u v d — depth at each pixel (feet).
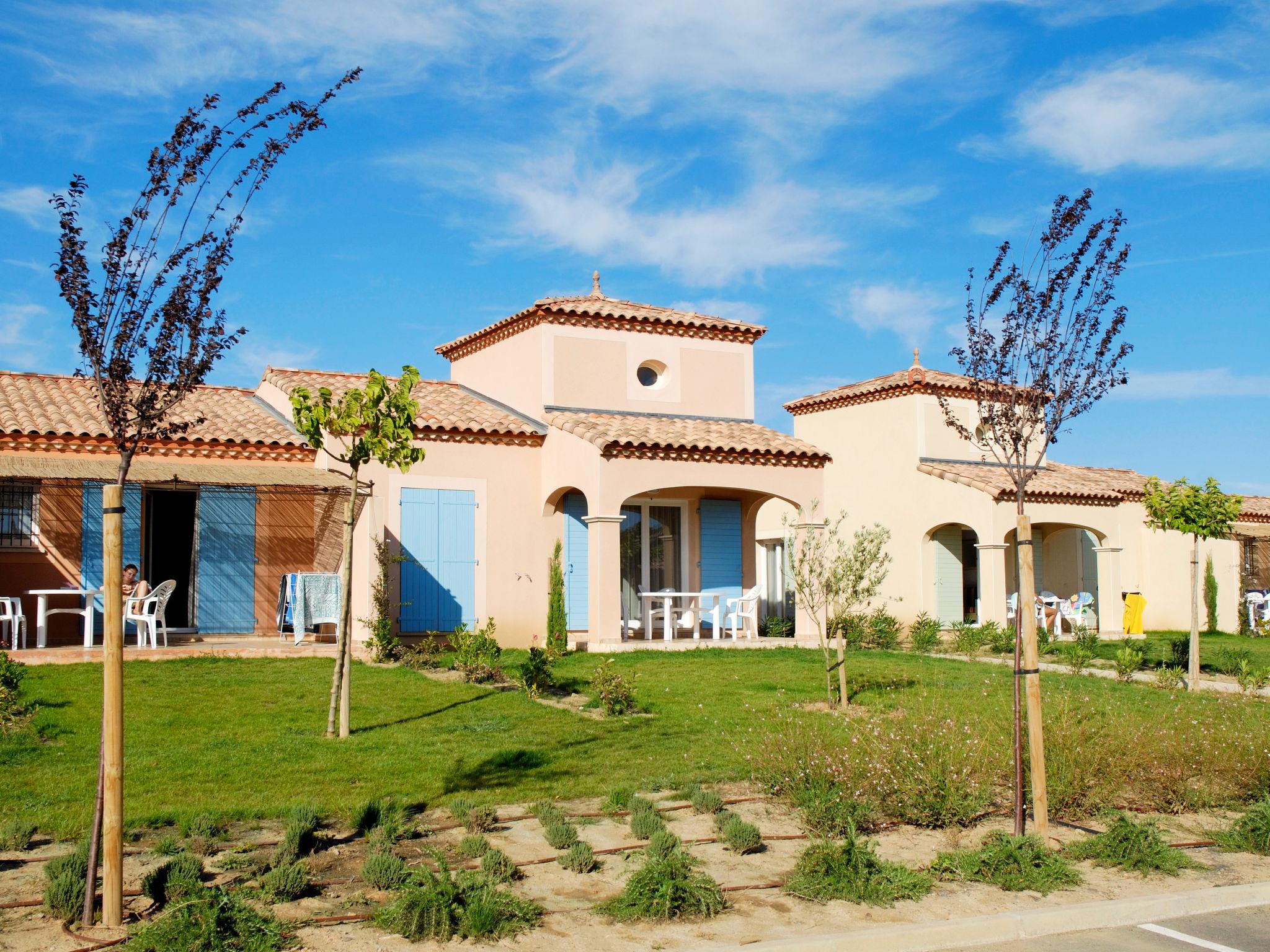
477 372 82.99
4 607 59.72
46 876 23.08
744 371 82.02
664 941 21.72
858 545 50.03
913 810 31.09
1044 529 108.27
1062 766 32.89
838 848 25.54
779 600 92.32
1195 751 36.06
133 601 56.90
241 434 66.18
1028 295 31.09
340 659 38.78
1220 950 22.45
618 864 26.40
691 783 33.65
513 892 24.27
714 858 27.40
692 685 52.70
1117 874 27.48
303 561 67.87
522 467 71.92
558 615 68.18
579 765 35.37
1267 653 80.59
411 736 38.88
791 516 90.33
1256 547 117.50
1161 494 63.31
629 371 77.30
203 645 59.26
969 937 22.88
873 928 22.53
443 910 21.57
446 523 68.64
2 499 60.80
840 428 101.86
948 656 72.18
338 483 63.16
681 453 69.21
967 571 99.60
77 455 60.95
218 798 29.94
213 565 65.67
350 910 22.62
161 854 25.62
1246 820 30.53
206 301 24.41
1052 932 23.68
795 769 32.71
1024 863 26.18
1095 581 104.94
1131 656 61.36
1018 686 29.81
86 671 49.06
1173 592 106.42
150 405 23.73
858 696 50.31
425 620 67.26
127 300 23.63
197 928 19.89
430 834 28.17
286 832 25.90
